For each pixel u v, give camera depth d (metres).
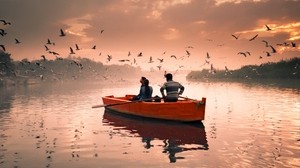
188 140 8.66
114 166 6.40
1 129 10.87
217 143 8.22
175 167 6.22
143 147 7.96
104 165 6.48
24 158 7.11
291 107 15.59
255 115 13.15
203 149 7.61
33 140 9.02
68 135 9.69
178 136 9.24
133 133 9.88
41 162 6.77
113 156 7.16
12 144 8.52
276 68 58.88
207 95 24.08
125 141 8.71
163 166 6.31
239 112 14.15
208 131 9.90
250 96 22.33
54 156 7.24
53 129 10.79
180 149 7.66
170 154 7.21
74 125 11.59
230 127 10.52
